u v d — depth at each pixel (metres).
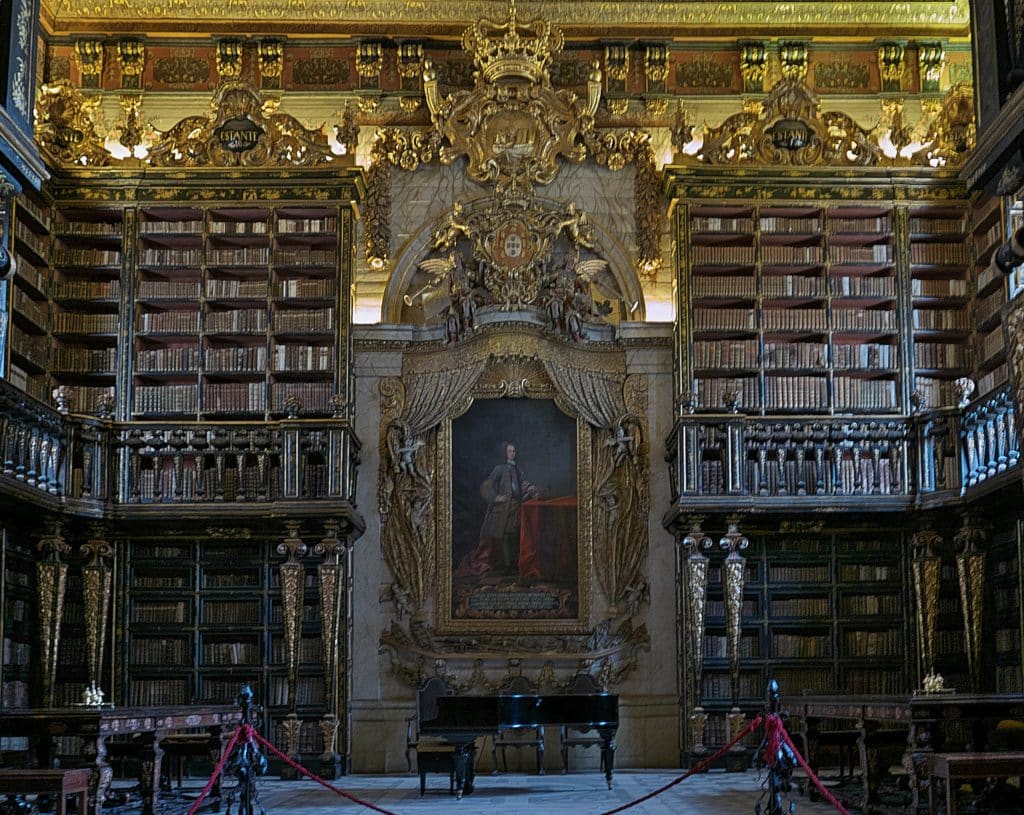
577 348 19.11
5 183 10.73
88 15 19.61
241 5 19.59
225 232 18.64
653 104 19.81
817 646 18.36
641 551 18.73
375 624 18.55
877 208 18.77
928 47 19.91
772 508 17.56
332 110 19.81
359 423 18.97
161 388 18.41
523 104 19.58
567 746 17.62
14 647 16.83
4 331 16.64
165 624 18.22
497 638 18.45
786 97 18.73
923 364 18.78
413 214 19.58
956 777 9.80
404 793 15.09
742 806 13.29
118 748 14.47
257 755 11.55
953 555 18.33
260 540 18.33
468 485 18.92
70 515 16.94
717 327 18.66
